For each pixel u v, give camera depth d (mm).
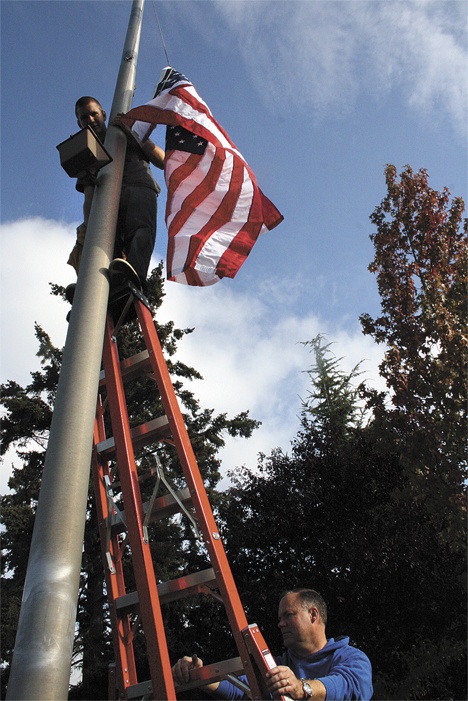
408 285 16109
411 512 13758
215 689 3439
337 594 12719
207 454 22969
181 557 20266
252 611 13312
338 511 14297
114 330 4656
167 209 5277
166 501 4062
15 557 20062
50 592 2887
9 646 17750
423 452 13531
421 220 16812
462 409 13609
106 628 19812
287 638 3277
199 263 5098
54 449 3328
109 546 4195
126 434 4203
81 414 3465
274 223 5613
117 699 3773
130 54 5719
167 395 4418
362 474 14766
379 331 15914
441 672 11633
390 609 12414
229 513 15742
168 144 5535
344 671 3002
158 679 3354
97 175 4703
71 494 3189
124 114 5188
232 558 14836
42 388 24250
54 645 2764
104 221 4438
